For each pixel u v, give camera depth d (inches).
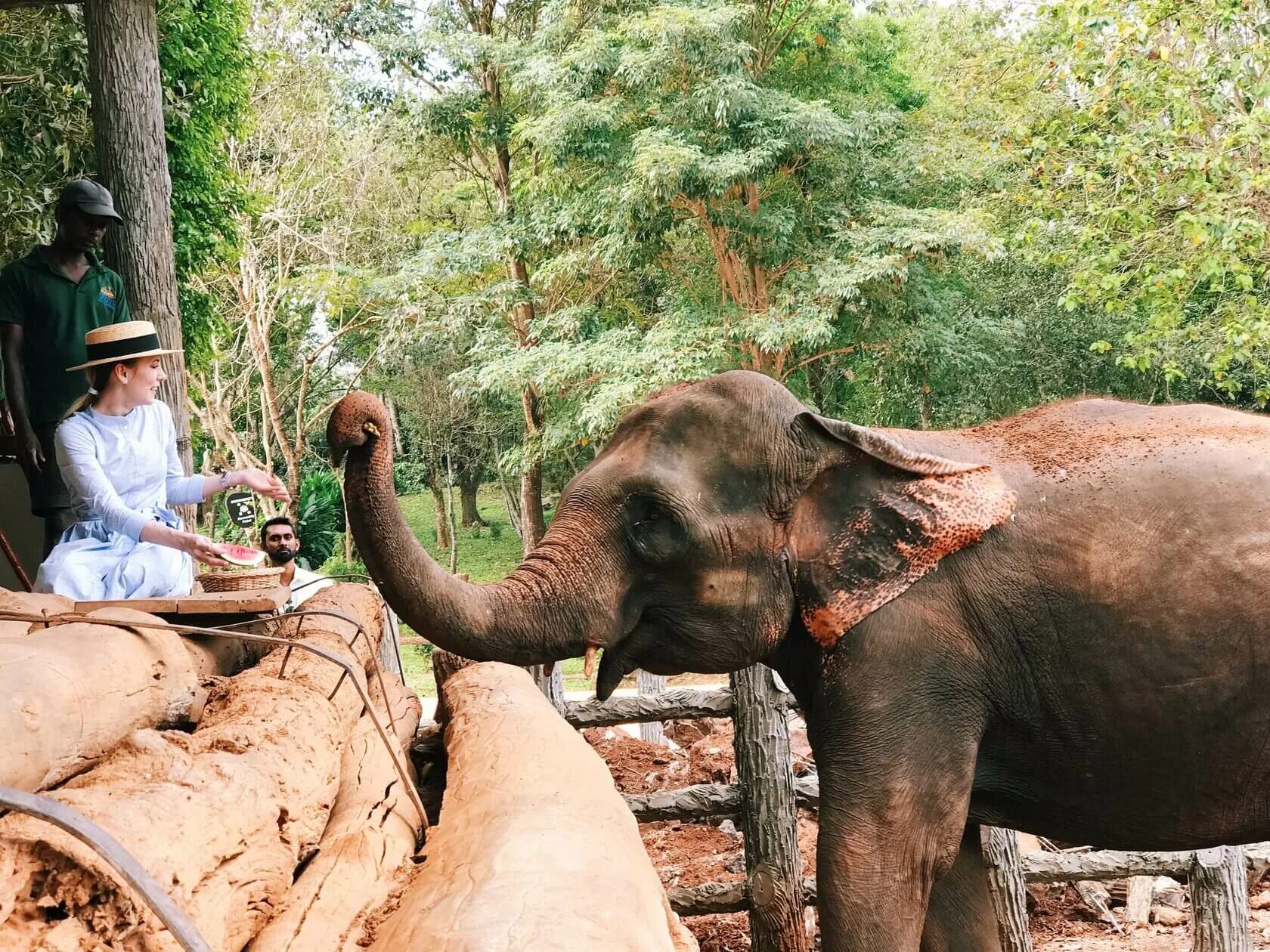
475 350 966.4
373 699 190.1
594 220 892.0
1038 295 950.4
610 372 882.1
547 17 986.7
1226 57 501.4
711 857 290.0
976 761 146.5
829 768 141.3
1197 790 138.9
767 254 866.1
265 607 147.6
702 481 140.9
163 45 508.7
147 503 183.9
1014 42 919.0
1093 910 288.7
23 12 431.2
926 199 957.2
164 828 79.4
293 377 1248.8
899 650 139.3
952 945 161.8
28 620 121.7
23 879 66.3
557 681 237.6
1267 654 133.6
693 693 235.5
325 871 107.7
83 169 442.0
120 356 177.3
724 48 844.0
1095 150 551.8
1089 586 138.6
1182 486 140.3
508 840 100.0
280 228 1031.0
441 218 1235.2
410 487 1638.8
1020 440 152.8
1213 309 646.5
